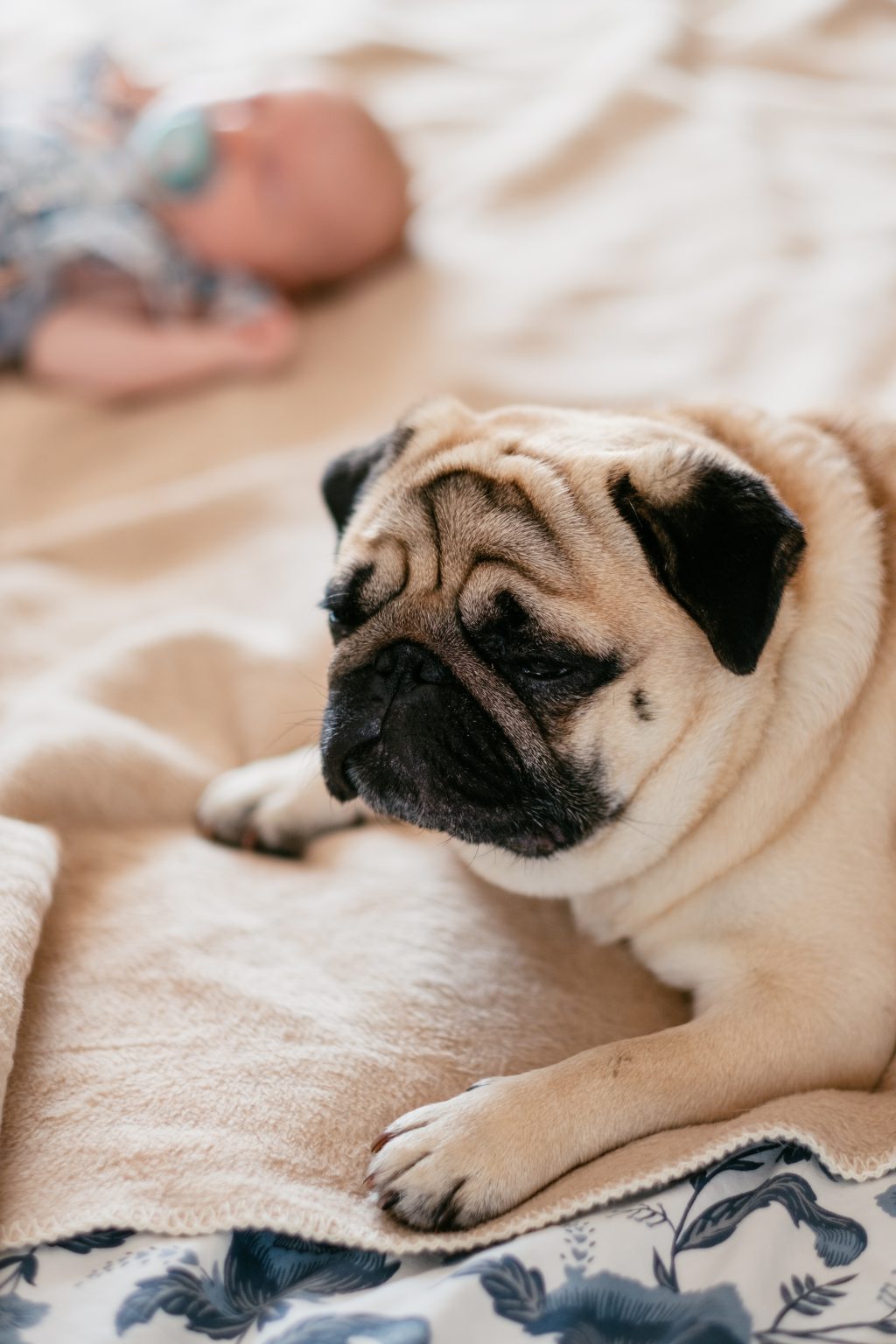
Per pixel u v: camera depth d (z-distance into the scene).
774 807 1.66
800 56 4.19
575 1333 1.23
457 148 4.00
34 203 3.33
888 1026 1.59
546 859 1.74
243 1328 1.29
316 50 4.25
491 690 1.55
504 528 1.56
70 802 2.00
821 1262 1.33
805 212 3.48
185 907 1.85
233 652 2.38
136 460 3.09
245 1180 1.41
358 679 1.62
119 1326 1.25
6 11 4.78
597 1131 1.45
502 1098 1.46
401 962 1.77
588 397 2.96
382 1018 1.67
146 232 3.43
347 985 1.72
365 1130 1.52
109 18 4.67
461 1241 1.36
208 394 3.25
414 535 1.62
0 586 2.57
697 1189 1.39
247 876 1.95
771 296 3.18
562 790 1.56
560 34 4.39
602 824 1.62
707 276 3.31
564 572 1.52
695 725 1.60
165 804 2.11
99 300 3.35
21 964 1.56
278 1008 1.66
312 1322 1.24
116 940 1.77
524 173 3.78
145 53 4.39
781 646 1.67
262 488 2.85
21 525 2.95
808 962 1.61
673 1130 1.48
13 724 2.09
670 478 1.51
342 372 3.26
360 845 2.05
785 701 1.66
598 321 3.23
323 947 1.79
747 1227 1.34
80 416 3.21
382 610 1.63
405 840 2.07
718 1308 1.26
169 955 1.74
